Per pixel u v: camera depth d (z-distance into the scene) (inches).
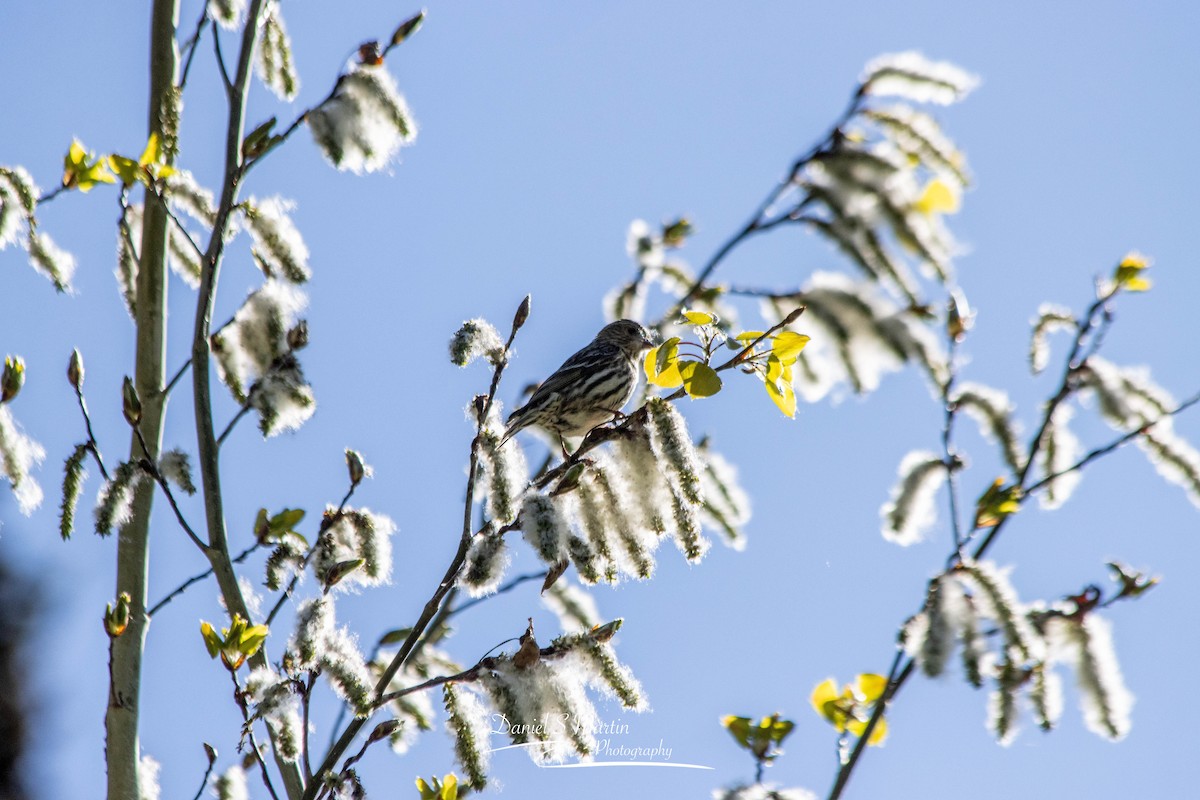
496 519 320.8
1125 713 359.6
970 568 337.7
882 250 340.5
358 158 388.5
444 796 344.2
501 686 315.3
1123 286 416.8
